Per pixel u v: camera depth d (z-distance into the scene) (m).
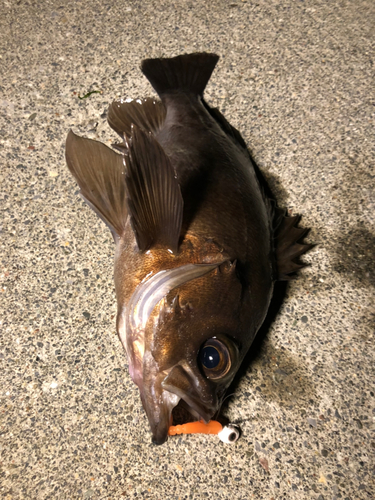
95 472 0.21
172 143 0.23
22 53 0.33
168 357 0.18
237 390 0.23
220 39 0.33
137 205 0.18
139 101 0.28
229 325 0.19
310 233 0.27
